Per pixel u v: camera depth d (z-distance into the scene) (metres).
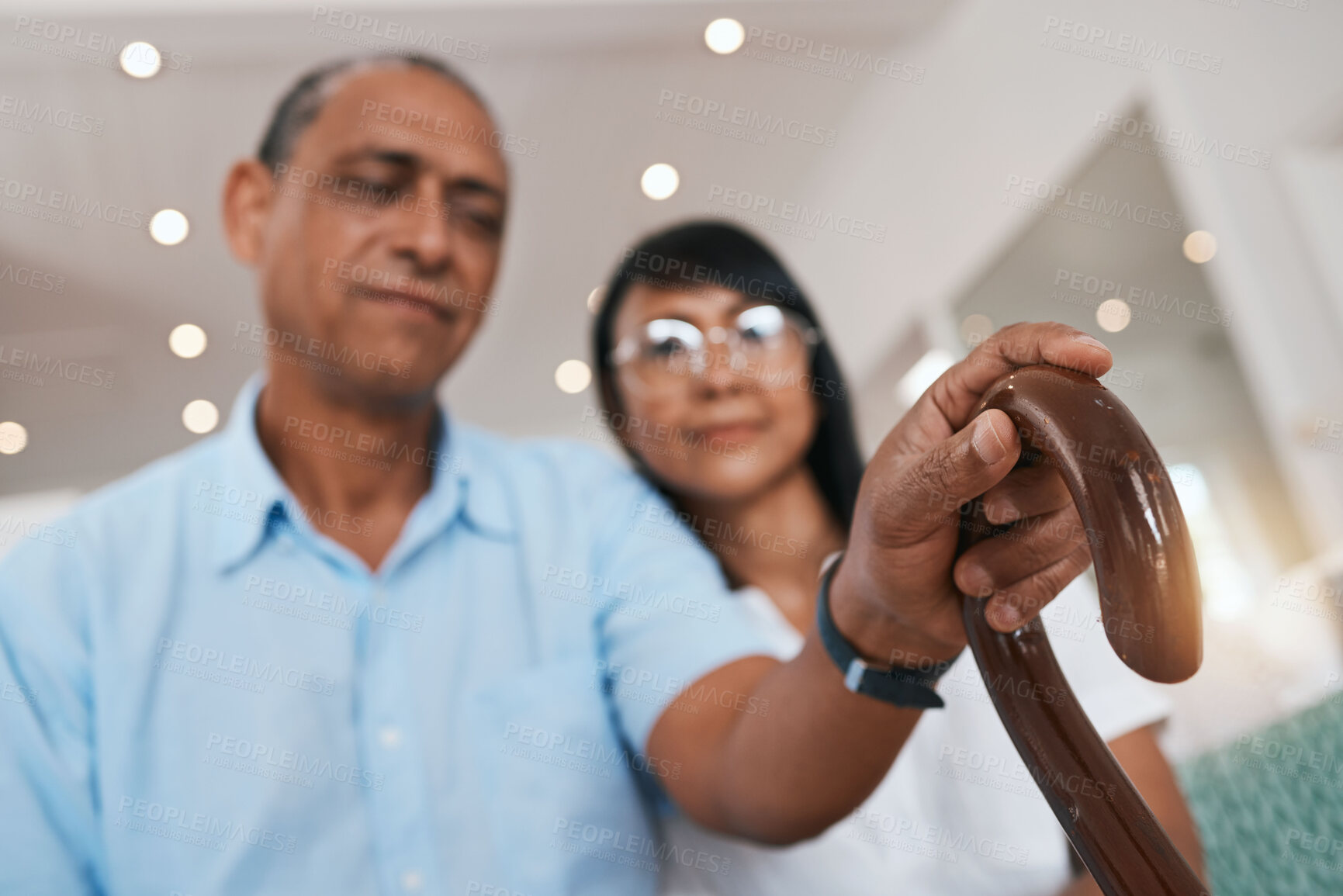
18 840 0.86
